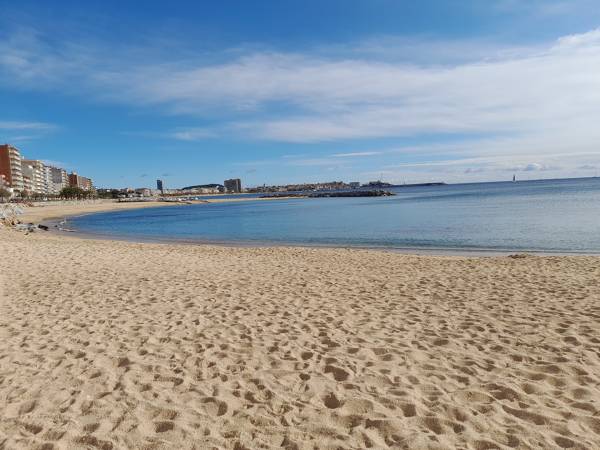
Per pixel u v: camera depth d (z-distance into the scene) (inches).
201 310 298.2
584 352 204.5
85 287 375.9
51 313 293.1
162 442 136.2
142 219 2161.7
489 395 163.6
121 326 262.5
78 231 1357.0
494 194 3617.1
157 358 209.8
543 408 152.9
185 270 469.4
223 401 163.2
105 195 7042.3
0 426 148.7
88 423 148.7
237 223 1620.3
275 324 263.3
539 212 1503.4
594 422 142.8
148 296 341.4
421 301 316.2
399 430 140.1
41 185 6953.7
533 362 195.8
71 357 212.5
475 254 682.8
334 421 147.7
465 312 282.2
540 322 253.1
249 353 214.8
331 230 1177.4
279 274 443.5
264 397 167.3
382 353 211.8
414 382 177.6
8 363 205.8
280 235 1094.4
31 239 876.6
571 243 774.5
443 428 141.3
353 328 253.3
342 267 491.8
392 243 849.5
